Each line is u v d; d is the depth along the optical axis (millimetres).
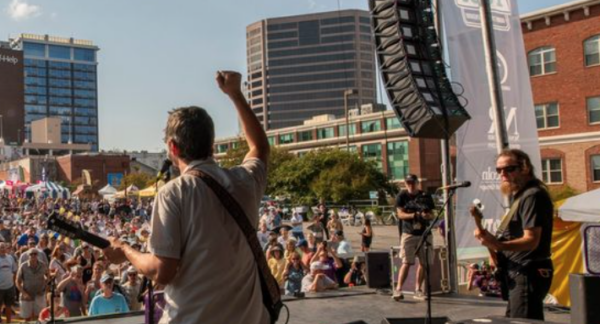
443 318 5109
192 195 2385
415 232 7281
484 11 8570
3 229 20125
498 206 10016
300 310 6801
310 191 52938
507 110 10125
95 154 108625
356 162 52531
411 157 75625
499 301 7230
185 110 2555
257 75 144625
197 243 2348
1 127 170375
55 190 52031
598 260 6414
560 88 36062
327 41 134000
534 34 37188
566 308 6742
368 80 129750
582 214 9156
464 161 9883
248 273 2479
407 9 7426
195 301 2340
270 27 139875
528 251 4008
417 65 7297
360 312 6656
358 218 38938
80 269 10633
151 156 136375
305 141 91438
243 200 2512
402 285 7332
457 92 9688
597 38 34375
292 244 12664
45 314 9352
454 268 7875
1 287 11836
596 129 34562
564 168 35938
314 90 135875
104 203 44062
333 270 12250
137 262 2439
